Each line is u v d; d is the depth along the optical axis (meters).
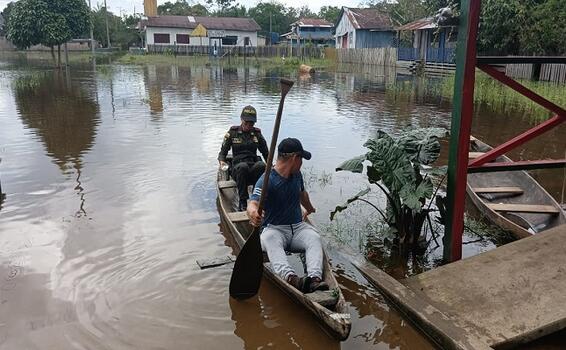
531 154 9.22
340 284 4.48
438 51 29.27
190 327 3.82
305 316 4.00
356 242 5.30
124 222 5.74
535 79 21.11
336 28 49.78
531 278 3.97
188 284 4.43
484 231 5.62
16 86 20.27
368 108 15.07
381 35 42.44
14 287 4.33
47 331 3.74
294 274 4.05
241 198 5.88
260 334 3.75
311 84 22.80
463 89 4.35
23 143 9.70
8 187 6.92
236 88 20.59
